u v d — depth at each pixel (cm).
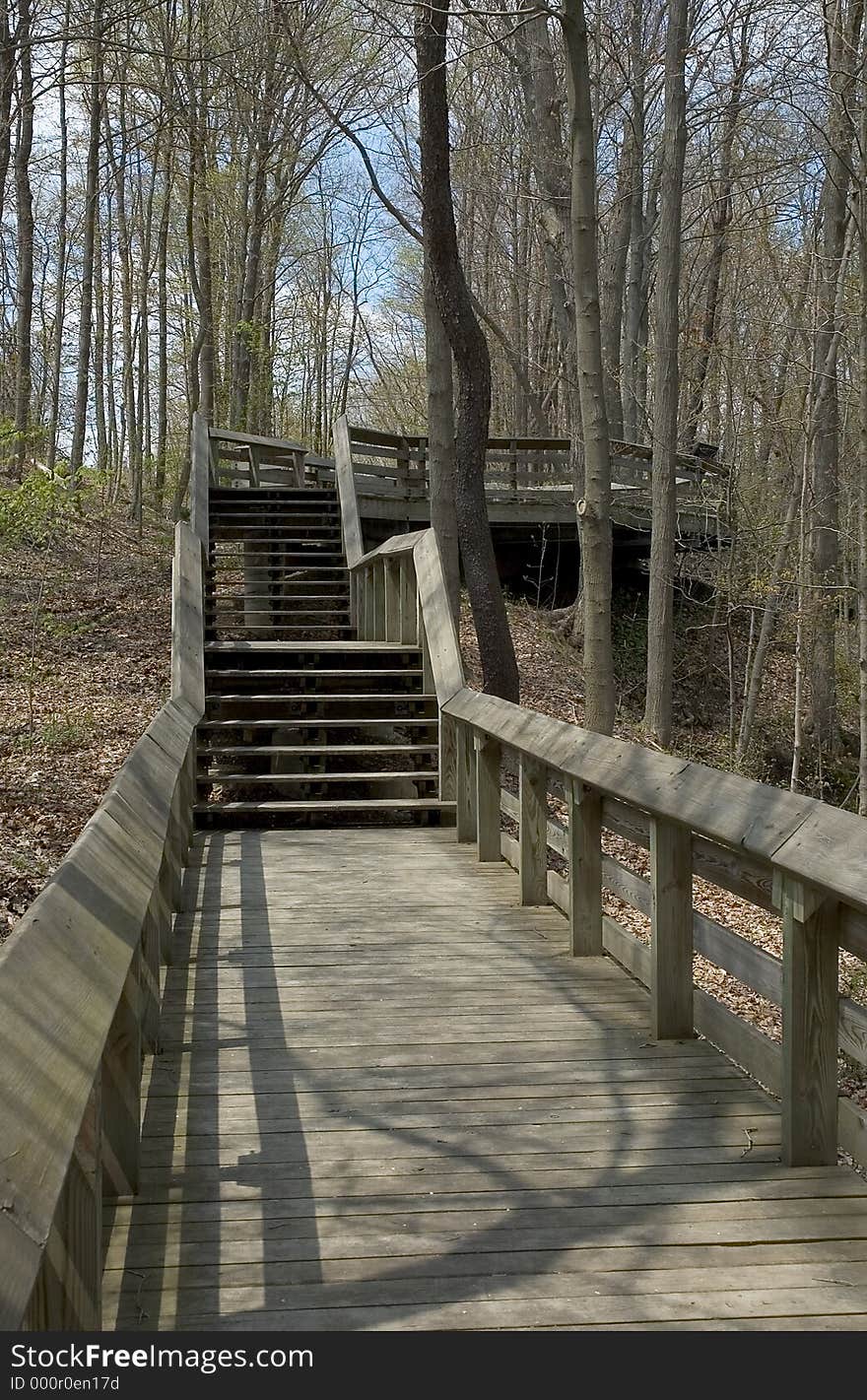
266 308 2664
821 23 1341
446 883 638
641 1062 389
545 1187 301
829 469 1592
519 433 2564
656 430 1495
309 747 825
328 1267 262
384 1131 335
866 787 1123
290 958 503
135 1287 254
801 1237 275
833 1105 314
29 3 1474
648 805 390
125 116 2211
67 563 1596
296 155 2414
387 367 3697
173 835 579
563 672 1584
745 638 1978
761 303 1928
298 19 1838
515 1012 437
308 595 1271
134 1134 297
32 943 208
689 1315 242
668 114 1451
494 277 2797
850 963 717
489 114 2220
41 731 1005
